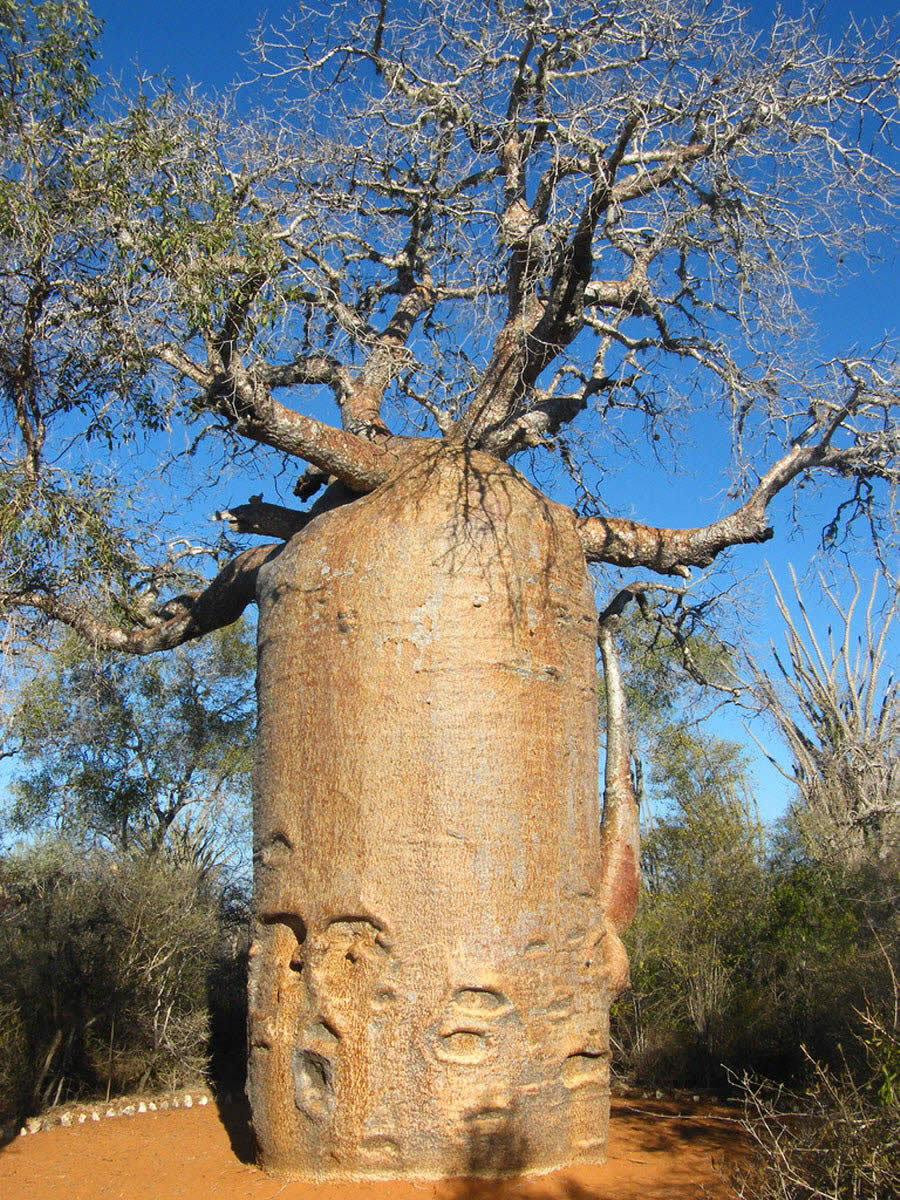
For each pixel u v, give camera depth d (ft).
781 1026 32.99
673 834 46.39
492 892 19.33
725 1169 19.98
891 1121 16.02
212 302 21.47
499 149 27.32
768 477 25.79
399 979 18.85
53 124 24.50
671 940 38.99
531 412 26.30
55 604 26.61
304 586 21.74
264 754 21.79
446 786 19.54
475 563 20.85
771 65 23.21
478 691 20.12
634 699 44.75
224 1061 37.91
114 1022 32.76
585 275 23.06
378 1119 18.43
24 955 32.45
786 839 53.98
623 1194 18.12
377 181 30.27
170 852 55.21
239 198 27.09
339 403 27.91
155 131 24.40
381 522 21.38
